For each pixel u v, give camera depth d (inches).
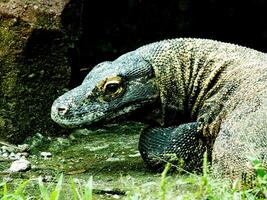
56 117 520.7
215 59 521.7
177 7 866.8
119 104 521.3
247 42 884.6
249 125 456.4
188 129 519.8
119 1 856.9
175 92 526.0
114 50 853.8
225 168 457.1
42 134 630.5
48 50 623.5
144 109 527.8
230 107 499.5
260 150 438.0
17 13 610.2
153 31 867.4
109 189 481.7
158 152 521.7
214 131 509.4
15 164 544.1
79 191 469.4
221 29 879.1
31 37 613.0
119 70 521.7
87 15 840.3
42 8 614.9
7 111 619.2
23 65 617.3
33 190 485.7
